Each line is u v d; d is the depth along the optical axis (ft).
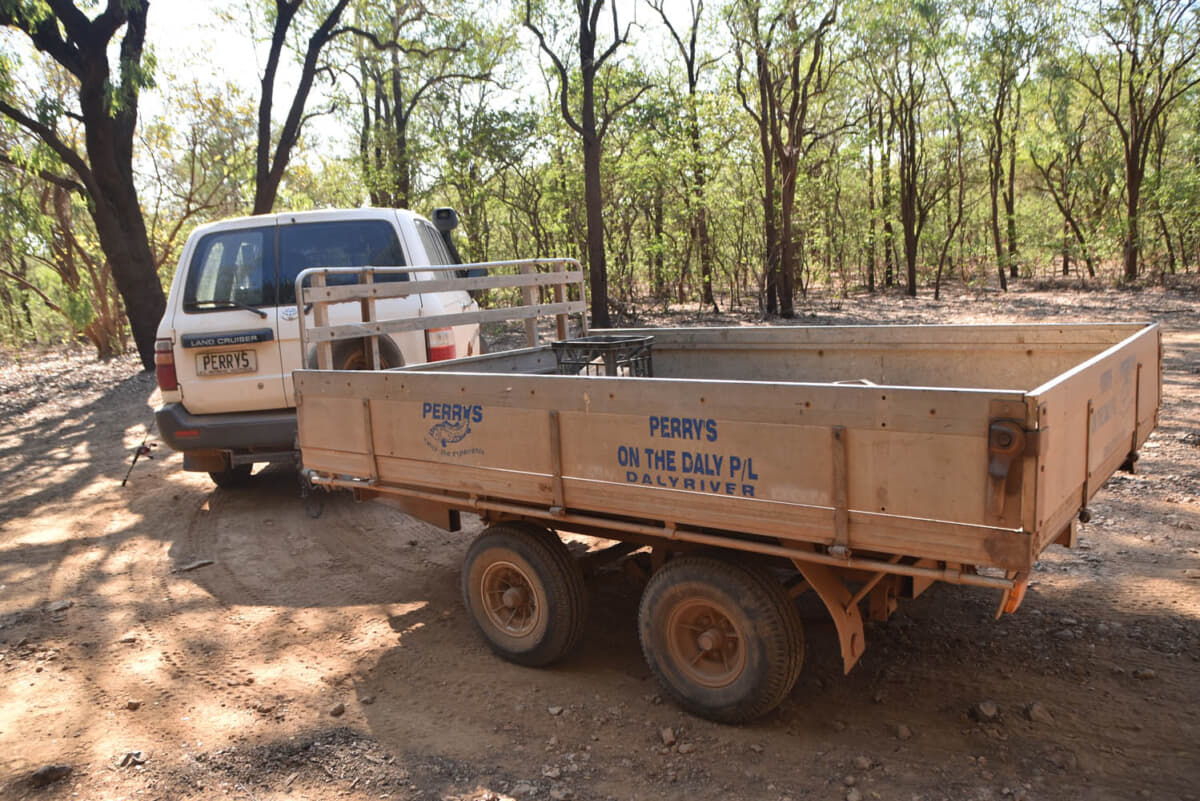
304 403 15.93
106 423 40.47
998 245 96.12
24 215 54.80
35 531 23.36
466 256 78.13
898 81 93.76
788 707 12.29
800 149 78.18
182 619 16.76
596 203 62.90
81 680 14.29
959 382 16.74
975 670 12.92
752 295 95.30
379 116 89.20
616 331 21.39
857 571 11.10
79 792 11.11
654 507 11.52
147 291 56.54
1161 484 20.81
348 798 10.77
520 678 13.75
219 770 11.48
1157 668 12.48
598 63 61.00
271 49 57.52
